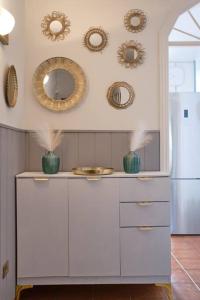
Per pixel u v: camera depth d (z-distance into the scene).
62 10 2.70
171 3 2.71
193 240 3.72
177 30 3.30
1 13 1.79
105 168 2.45
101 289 2.46
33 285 2.29
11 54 2.21
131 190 2.26
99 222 2.25
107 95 2.69
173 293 2.33
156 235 2.26
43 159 2.38
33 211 2.24
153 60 2.72
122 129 2.70
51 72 2.68
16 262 2.24
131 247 2.26
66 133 2.69
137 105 2.71
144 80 2.71
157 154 2.71
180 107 3.93
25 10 2.67
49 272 2.24
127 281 2.27
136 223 2.26
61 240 2.24
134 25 2.71
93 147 2.70
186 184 3.92
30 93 2.67
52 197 2.24
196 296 2.29
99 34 2.69
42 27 2.69
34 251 2.24
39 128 2.67
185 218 3.93
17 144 2.37
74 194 2.25
